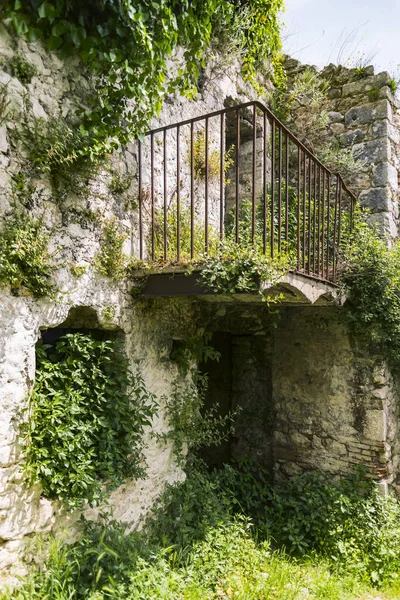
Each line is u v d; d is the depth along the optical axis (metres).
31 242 2.11
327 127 4.93
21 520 2.09
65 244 2.35
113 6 2.29
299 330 4.53
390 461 4.18
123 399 2.64
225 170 4.21
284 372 4.61
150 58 2.55
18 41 2.12
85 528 2.40
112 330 2.80
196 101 3.77
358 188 4.68
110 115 2.56
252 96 4.74
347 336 4.26
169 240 3.18
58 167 2.29
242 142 5.20
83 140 2.37
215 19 3.85
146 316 2.99
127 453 2.67
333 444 4.30
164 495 3.10
